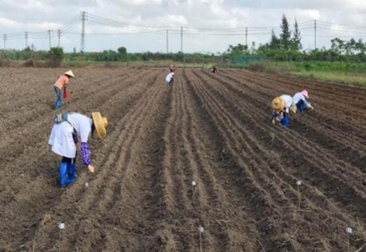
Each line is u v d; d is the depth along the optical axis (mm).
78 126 10734
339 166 12266
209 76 50094
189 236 8359
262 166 12539
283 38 126625
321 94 30094
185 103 25875
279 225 8703
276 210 9352
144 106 23844
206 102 25578
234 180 11828
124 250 7922
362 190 10375
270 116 19906
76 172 11812
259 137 16375
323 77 45156
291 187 10703
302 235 8305
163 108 24609
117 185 10898
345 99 27203
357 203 9859
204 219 9086
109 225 8781
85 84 33688
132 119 19594
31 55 81312
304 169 12375
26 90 27547
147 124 18812
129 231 8750
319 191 10531
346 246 7965
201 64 89000
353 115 20719
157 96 29016
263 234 8617
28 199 9875
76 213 9078
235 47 111250
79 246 7723
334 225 8664
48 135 15664
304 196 10180
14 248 7887
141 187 11359
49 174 11672
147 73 52969
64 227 8398
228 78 46094
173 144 15352
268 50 97938
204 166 12812
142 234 8648
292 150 13758
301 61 79938
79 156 13031
